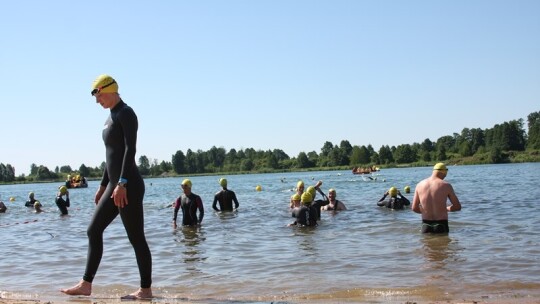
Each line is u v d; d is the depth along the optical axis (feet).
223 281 26.96
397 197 63.00
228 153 633.20
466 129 584.40
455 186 113.39
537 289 23.21
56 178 545.44
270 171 568.82
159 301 21.12
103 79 20.39
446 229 40.55
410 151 517.55
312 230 46.09
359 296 22.85
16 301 21.35
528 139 489.67
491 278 25.57
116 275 29.12
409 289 23.85
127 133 20.15
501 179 143.54
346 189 120.47
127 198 20.33
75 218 67.97
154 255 35.76
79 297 22.79
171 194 141.69
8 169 540.93
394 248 35.14
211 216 61.11
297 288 24.88
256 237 43.11
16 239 47.26
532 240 36.47
